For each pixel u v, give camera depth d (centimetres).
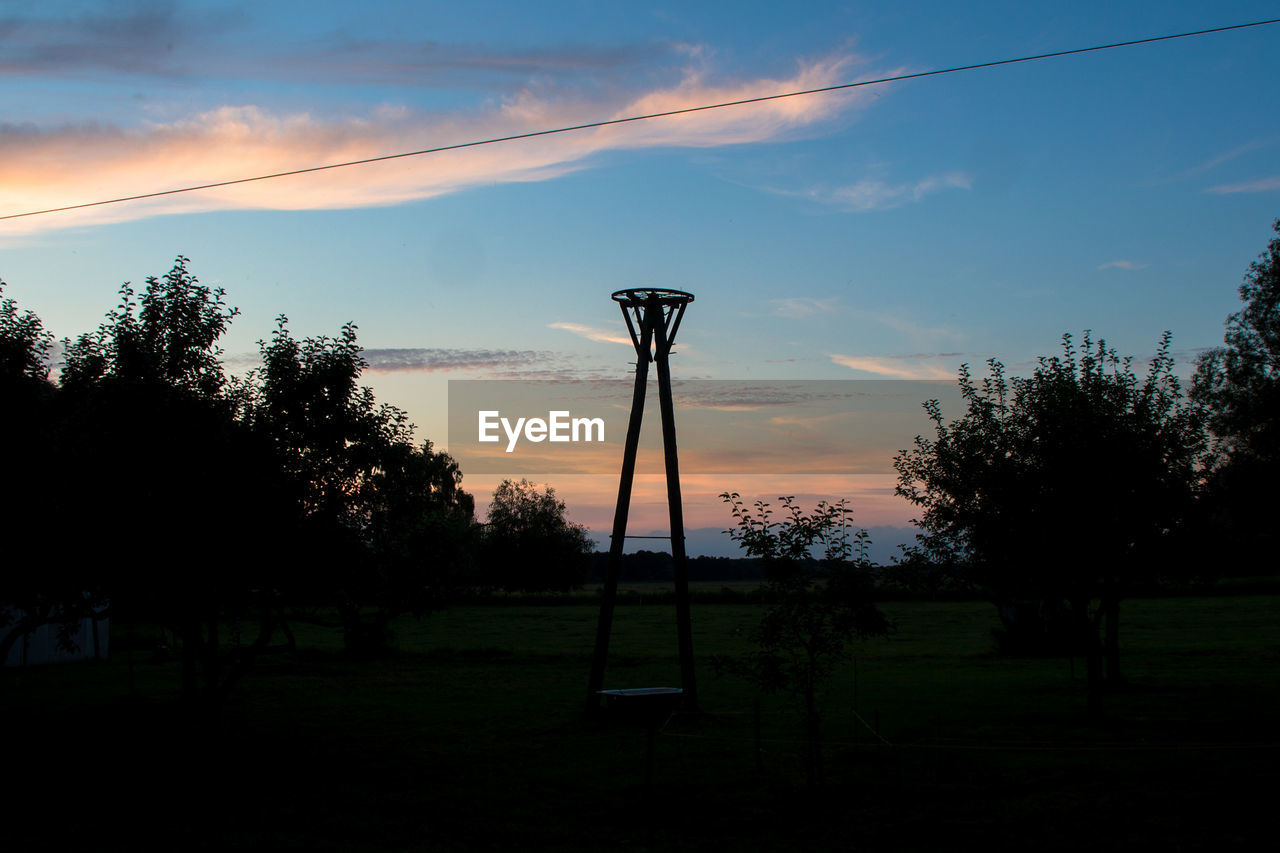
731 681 3192
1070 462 2130
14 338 1720
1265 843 1110
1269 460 3497
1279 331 4319
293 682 3222
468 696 2789
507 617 8094
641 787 1477
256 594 1886
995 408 2372
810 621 1350
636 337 2331
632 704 2178
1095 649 2109
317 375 1803
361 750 1847
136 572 1673
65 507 1639
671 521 2308
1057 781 1452
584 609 9312
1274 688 2666
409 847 1163
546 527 11919
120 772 1639
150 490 1652
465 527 5112
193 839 1199
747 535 1370
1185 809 1267
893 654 4209
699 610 8875
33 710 2508
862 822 1245
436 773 1614
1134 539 2284
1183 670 3256
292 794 1461
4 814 1338
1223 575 2438
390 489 1902
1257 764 1544
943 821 1238
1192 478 2317
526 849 1154
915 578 2248
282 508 1711
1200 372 4331
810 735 1392
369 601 2088
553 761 1712
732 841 1174
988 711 2269
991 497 2220
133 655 4359
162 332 1780
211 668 1862
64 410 1727
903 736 1900
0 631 3634
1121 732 1916
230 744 1922
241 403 1808
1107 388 2358
